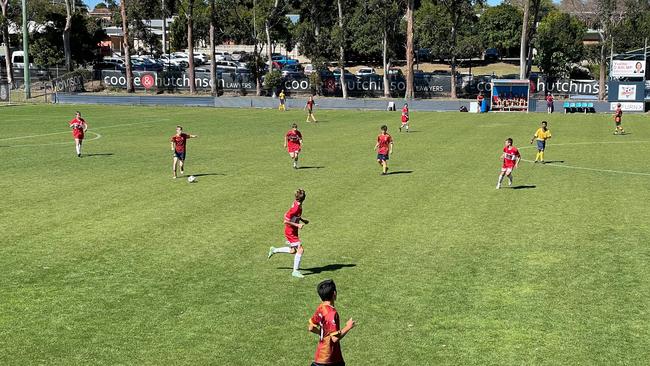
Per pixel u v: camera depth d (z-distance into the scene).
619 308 14.52
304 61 138.50
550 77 90.69
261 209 23.91
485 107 73.12
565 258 18.08
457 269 17.20
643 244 19.34
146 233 20.62
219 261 17.88
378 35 105.50
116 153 38.38
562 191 27.33
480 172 31.89
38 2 102.75
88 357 12.24
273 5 94.50
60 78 91.50
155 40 120.69
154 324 13.68
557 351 12.49
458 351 12.52
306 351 12.45
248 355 12.30
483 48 117.69
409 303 14.84
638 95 70.12
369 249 19.02
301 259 18.09
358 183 28.98
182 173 31.06
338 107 77.25
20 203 24.86
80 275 16.70
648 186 28.42
